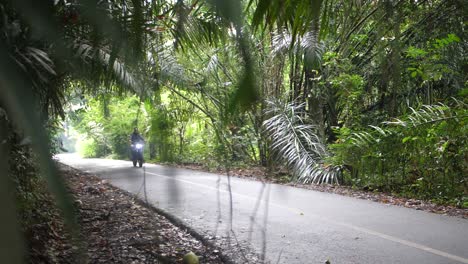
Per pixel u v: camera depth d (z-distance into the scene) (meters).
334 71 9.37
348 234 5.21
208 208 6.50
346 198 7.86
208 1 0.70
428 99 9.04
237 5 0.70
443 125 7.44
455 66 8.05
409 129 7.70
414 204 7.37
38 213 3.45
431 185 8.04
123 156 19.62
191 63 3.91
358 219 6.06
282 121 9.36
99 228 4.76
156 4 1.72
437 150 7.70
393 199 7.80
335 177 9.44
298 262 4.14
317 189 8.73
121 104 10.48
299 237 5.03
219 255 4.16
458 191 7.64
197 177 9.97
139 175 10.04
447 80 8.91
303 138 10.12
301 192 8.36
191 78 4.07
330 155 9.95
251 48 0.77
